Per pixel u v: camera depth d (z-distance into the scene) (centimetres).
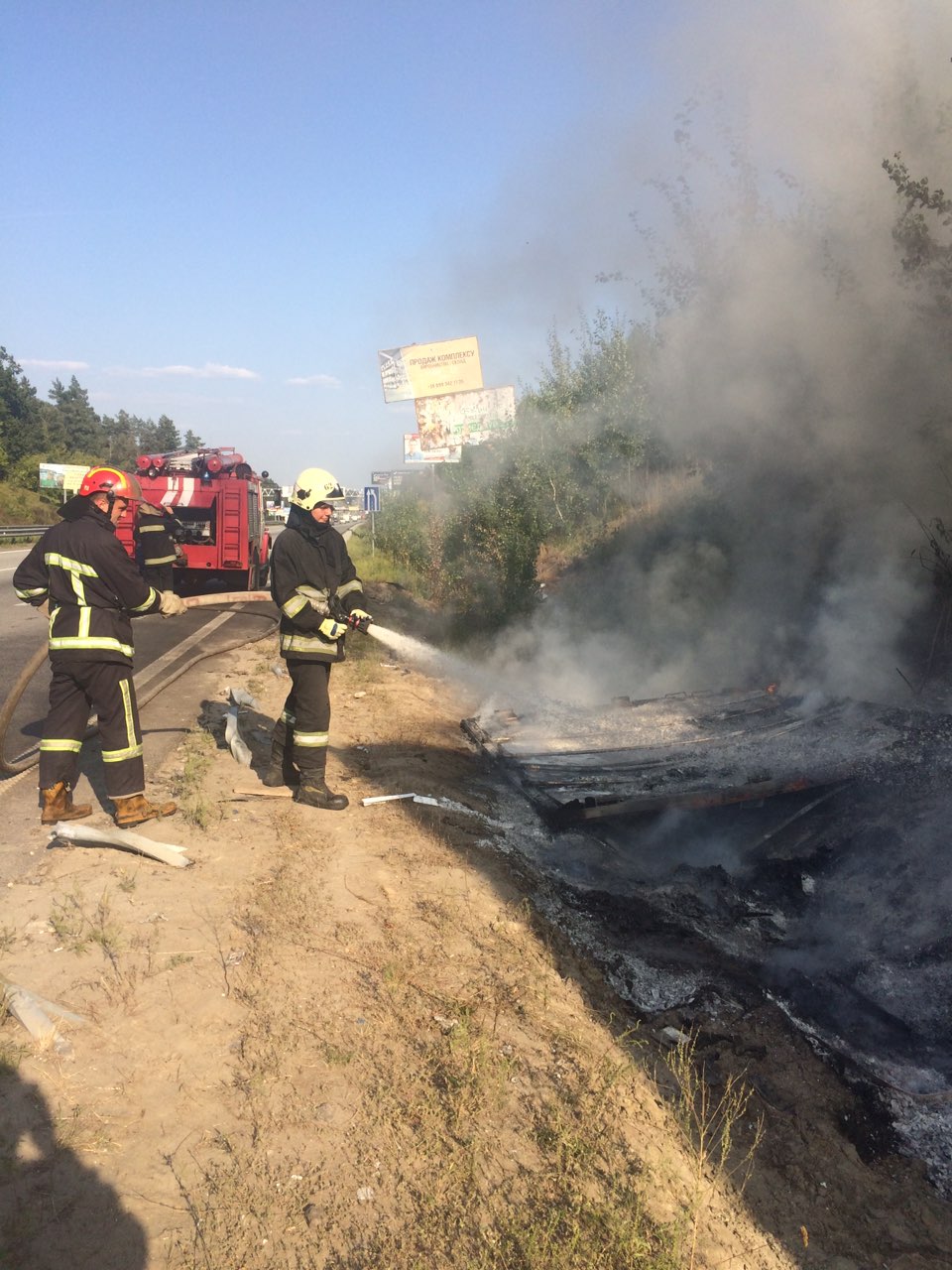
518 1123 260
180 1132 239
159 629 1116
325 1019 294
